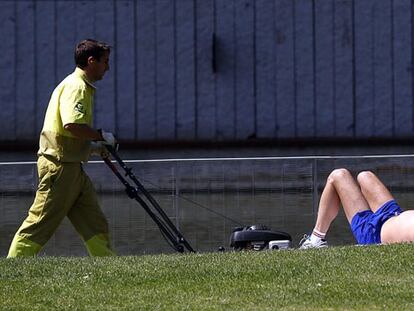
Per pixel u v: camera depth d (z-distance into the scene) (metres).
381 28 68.94
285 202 36.53
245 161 36.47
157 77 69.12
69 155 30.45
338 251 26.11
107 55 30.75
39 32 69.06
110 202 36.28
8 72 69.19
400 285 22.58
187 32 69.00
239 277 23.73
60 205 30.62
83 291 22.97
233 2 68.75
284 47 69.00
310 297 21.84
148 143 69.38
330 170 36.69
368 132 69.44
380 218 28.62
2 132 69.50
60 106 30.19
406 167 36.88
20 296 22.67
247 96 69.25
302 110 69.31
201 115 69.38
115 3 68.81
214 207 36.41
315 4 68.69
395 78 69.25
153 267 24.94
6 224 35.91
